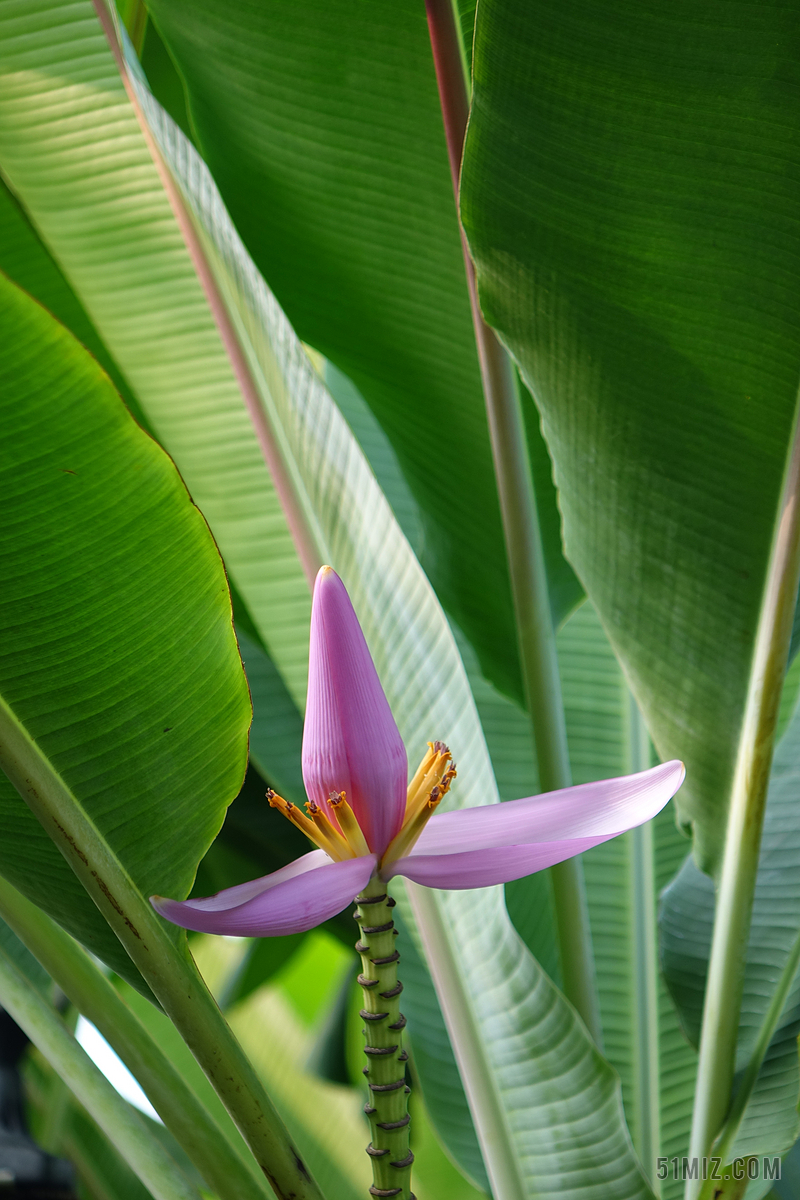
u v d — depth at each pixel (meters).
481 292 0.98
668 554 1.00
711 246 0.91
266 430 1.06
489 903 1.04
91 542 0.81
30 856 0.91
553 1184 1.03
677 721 1.03
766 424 0.94
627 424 0.98
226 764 0.89
